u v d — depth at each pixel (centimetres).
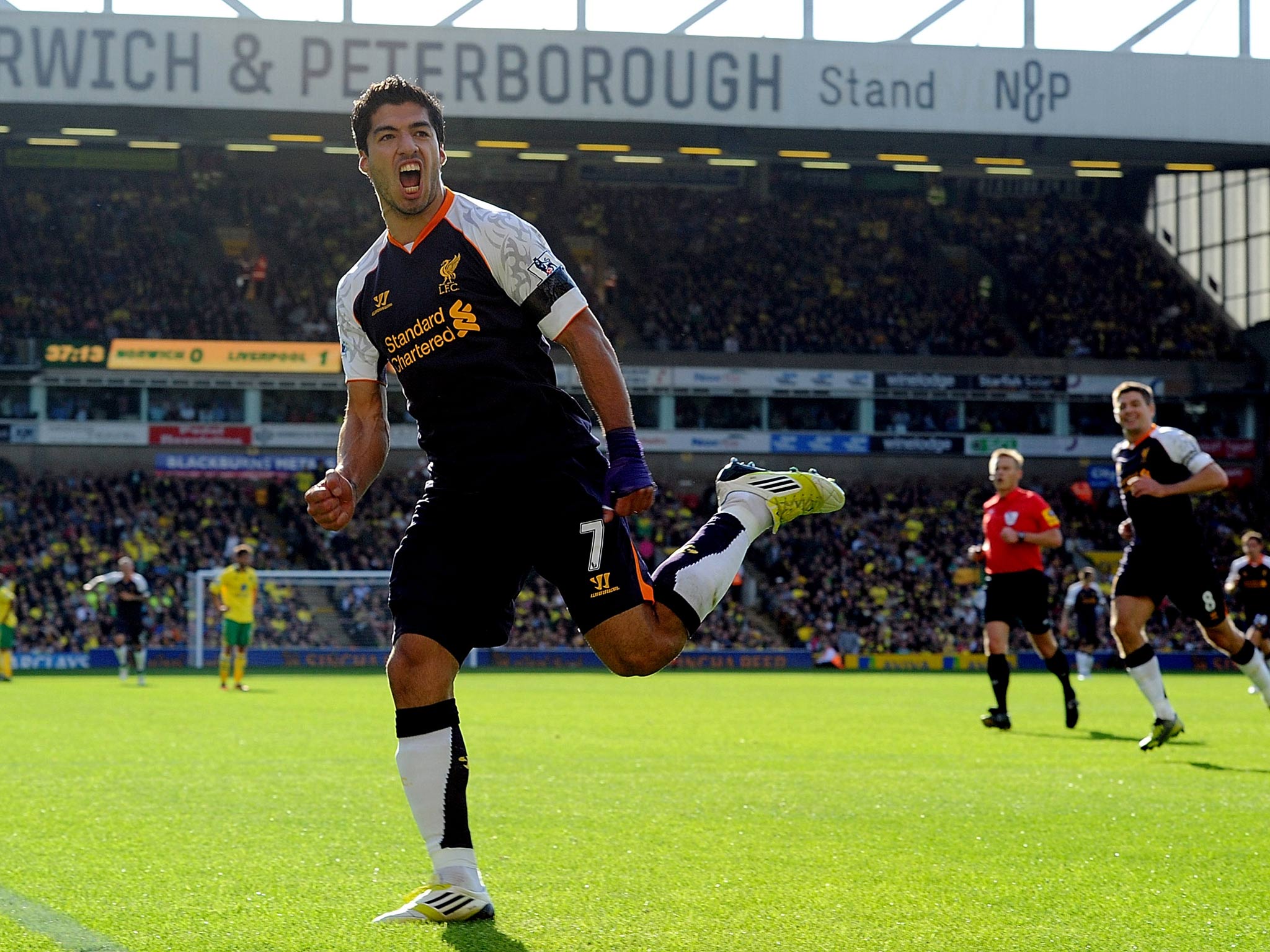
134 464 5334
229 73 4591
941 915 509
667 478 5678
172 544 5034
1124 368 5781
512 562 532
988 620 1547
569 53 4712
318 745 1306
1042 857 641
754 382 5619
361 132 520
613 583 520
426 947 448
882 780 982
